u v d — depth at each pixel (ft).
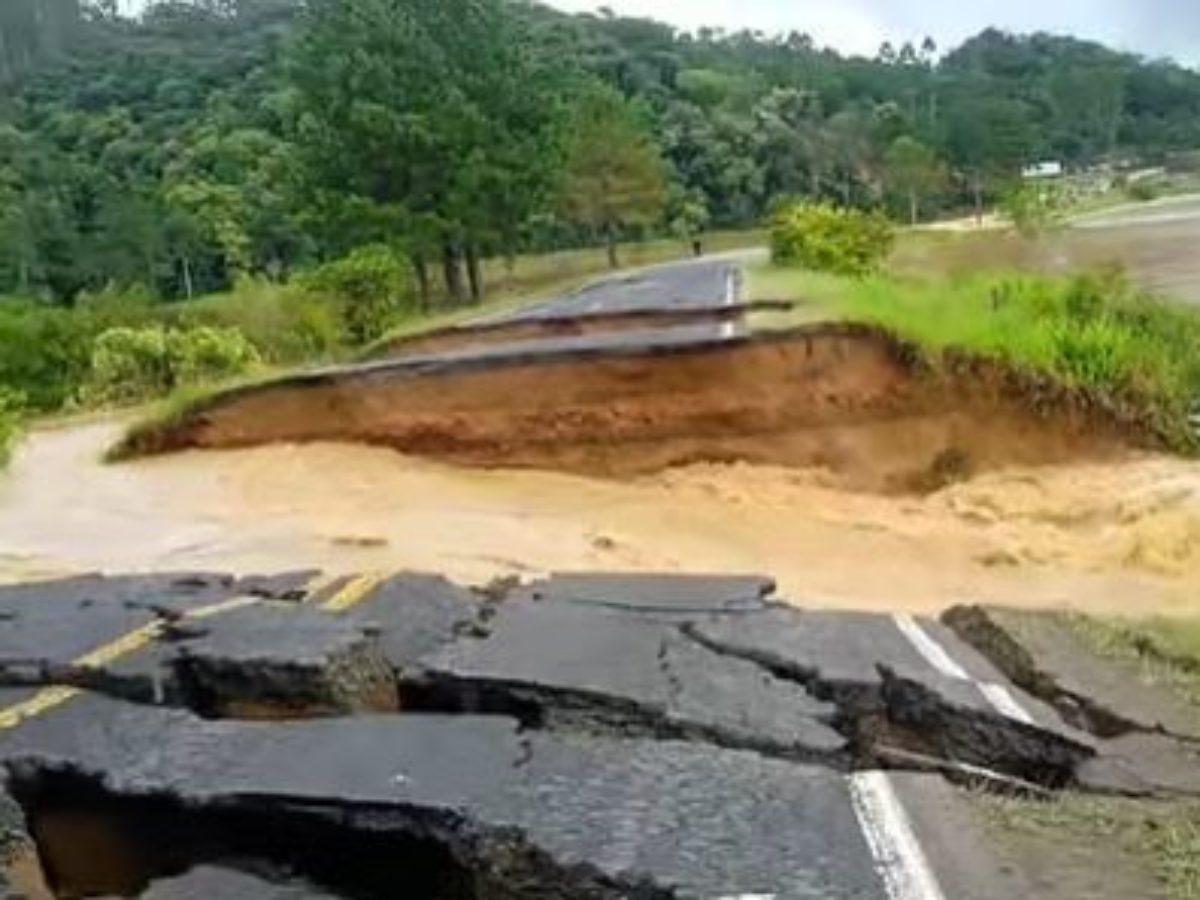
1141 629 23.82
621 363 48.83
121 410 76.13
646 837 14.23
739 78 289.33
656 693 18.88
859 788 15.71
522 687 19.15
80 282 185.98
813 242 103.81
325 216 135.64
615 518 41.57
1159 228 165.48
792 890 13.09
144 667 20.10
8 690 19.61
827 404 47.62
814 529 40.09
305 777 15.75
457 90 134.82
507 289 156.25
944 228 182.19
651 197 189.57
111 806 15.94
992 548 37.40
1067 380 47.73
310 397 52.49
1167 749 18.04
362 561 34.96
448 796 15.12
